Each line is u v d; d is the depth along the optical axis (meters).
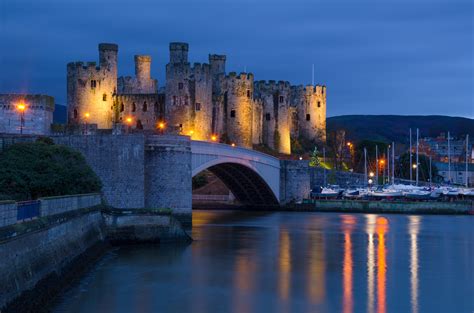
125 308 52.66
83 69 180.62
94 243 70.81
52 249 51.75
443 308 55.22
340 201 158.38
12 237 40.91
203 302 55.38
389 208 155.50
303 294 59.03
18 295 40.75
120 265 69.38
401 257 80.25
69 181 76.75
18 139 86.50
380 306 55.47
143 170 93.25
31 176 73.69
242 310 53.31
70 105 181.38
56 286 50.59
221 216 140.12
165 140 97.69
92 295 56.03
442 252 84.75
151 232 82.69
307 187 163.88
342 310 53.97
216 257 77.31
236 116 190.12
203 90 181.00
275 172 157.00
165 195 97.69
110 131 115.12
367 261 76.94
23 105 99.19
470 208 152.62
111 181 91.31
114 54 185.12
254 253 81.50
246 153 138.12
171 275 65.62
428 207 153.62
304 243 92.19
